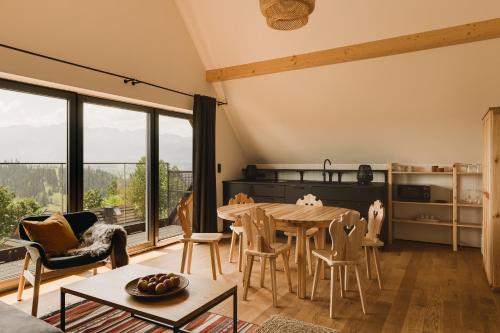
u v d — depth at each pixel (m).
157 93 4.40
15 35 2.95
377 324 2.57
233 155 6.09
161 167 5.07
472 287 3.33
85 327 2.47
